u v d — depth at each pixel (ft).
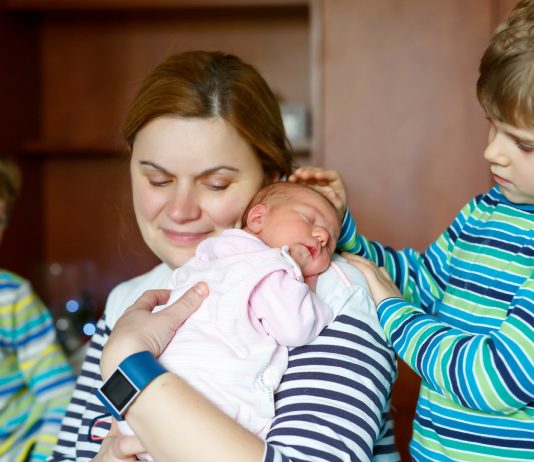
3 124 9.11
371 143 7.87
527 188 3.51
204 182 3.90
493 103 3.45
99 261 10.24
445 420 3.62
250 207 3.98
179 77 3.85
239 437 2.87
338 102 7.89
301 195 3.80
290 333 3.17
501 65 3.41
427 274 4.29
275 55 9.71
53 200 10.28
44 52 10.09
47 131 10.13
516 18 3.52
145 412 2.95
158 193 3.98
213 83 3.85
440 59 7.74
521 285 3.46
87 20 10.01
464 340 3.29
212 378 3.13
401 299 3.70
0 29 9.05
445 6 7.72
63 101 10.11
